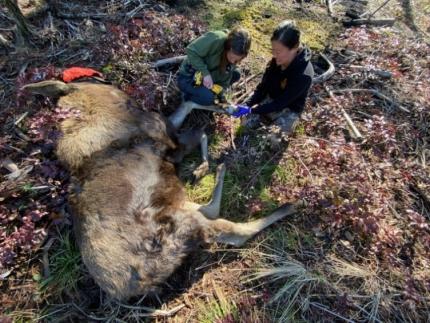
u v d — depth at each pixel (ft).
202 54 7.61
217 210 7.00
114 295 5.88
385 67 9.78
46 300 6.21
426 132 8.82
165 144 7.15
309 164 7.95
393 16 12.08
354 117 8.95
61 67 8.73
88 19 9.93
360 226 6.84
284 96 7.59
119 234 5.98
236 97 9.05
